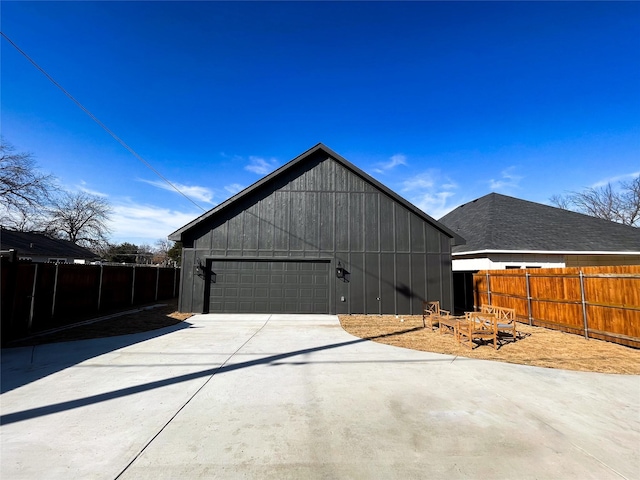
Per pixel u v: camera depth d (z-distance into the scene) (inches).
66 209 1656.0
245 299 505.7
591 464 114.3
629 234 615.8
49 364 233.1
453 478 105.8
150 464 112.2
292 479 104.7
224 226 513.3
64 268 421.1
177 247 1903.3
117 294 547.2
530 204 735.1
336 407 161.5
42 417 148.3
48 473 106.7
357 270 510.3
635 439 132.0
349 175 527.5
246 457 116.8
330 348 286.4
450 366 233.9
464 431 137.6
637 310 286.2
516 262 568.4
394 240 516.7
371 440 129.6
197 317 466.9
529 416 152.4
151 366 229.1
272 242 513.7
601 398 174.7
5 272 309.9
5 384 191.6
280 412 155.1
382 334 351.9
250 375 210.4
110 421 144.6
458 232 695.7
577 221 661.3
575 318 348.8
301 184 524.1
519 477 106.8
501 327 320.5
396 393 180.7
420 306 505.7
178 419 147.0
